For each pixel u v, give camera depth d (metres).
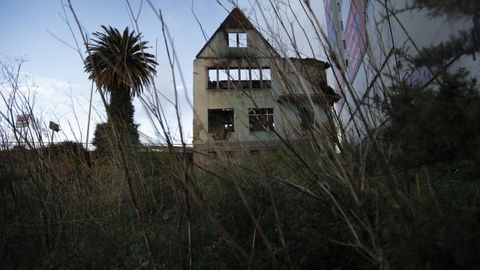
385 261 1.80
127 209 3.89
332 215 2.82
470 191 2.81
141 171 3.86
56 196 3.91
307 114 2.59
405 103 1.94
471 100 1.62
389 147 2.09
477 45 1.72
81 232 3.70
